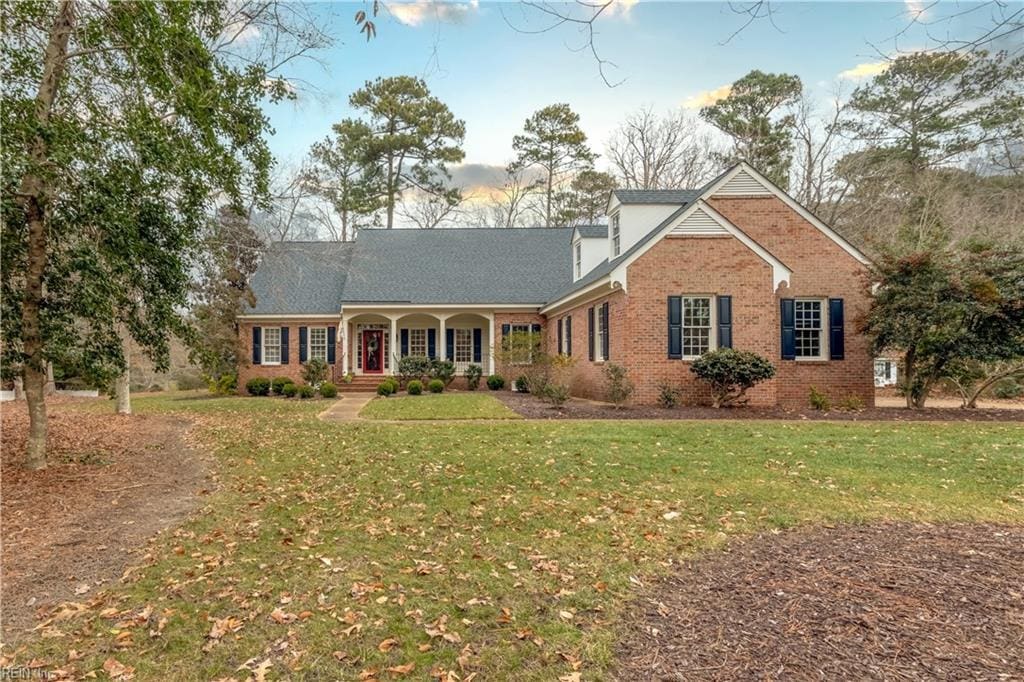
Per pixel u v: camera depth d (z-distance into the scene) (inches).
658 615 134.4
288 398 785.6
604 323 624.7
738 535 188.9
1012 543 175.6
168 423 505.4
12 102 268.7
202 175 324.8
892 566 157.6
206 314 840.9
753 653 115.7
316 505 232.7
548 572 161.3
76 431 453.7
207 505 237.9
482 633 128.4
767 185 626.2
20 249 293.1
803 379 604.1
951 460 295.6
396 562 170.6
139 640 128.1
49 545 191.3
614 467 286.8
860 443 345.7
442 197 1375.5
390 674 113.3
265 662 118.1
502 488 252.2
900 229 938.1
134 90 322.3
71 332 311.9
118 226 289.7
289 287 954.1
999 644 115.9
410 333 961.5
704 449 328.8
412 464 303.6
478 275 955.3
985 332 508.7
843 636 120.7
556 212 1513.3
